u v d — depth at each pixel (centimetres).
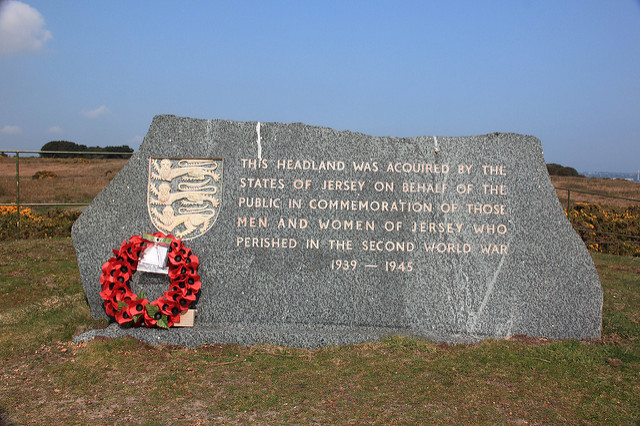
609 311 652
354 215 575
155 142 579
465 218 577
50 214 1304
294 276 568
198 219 571
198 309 563
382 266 571
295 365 476
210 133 580
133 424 361
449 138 588
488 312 568
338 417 374
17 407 384
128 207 575
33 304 651
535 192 583
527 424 370
